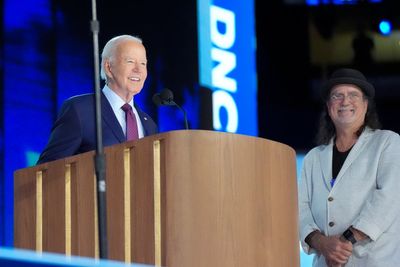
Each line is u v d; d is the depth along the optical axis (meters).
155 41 11.29
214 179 4.69
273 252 4.89
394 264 6.22
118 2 11.08
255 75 11.95
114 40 6.55
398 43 12.09
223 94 11.62
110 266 2.95
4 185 9.88
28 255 3.08
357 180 6.46
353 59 12.21
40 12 10.41
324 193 6.60
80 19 10.67
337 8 12.26
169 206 4.62
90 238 4.93
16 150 10.02
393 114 11.99
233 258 4.68
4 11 10.18
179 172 4.64
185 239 4.60
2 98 10.02
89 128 5.95
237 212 4.73
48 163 5.21
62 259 3.03
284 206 5.04
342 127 6.69
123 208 4.78
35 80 10.27
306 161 6.86
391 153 6.42
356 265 6.28
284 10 12.06
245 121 11.79
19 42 10.23
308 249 6.56
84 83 10.59
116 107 6.36
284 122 11.92
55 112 10.34
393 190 6.29
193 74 11.41
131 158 4.80
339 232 6.43
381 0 12.17
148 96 11.16
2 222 9.80
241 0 11.94
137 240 4.72
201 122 11.33
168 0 11.41
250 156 4.82
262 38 12.01
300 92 12.02
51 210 5.16
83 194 4.99
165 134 4.68
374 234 6.20
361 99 6.68
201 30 11.52
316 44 12.24
